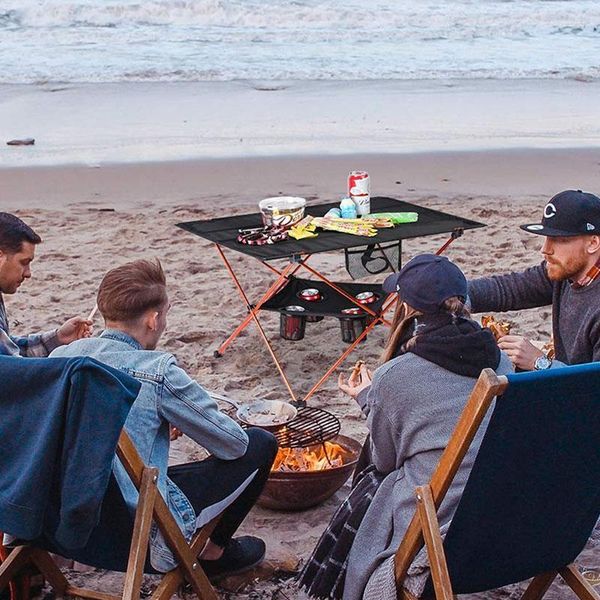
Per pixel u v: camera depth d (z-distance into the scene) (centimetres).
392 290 426
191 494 334
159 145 1205
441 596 287
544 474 289
